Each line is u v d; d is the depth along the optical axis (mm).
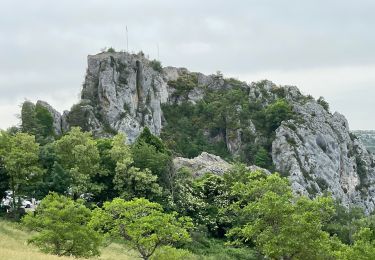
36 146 89375
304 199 47531
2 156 86312
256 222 46844
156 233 47000
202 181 99750
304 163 194750
